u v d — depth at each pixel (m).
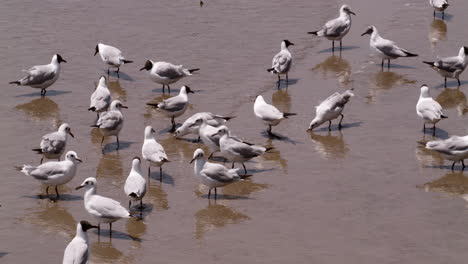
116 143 27.67
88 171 25.34
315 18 40.66
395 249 20.25
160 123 29.56
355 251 20.16
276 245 20.53
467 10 41.81
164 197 23.61
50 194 23.86
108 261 19.86
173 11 41.66
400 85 32.84
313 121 28.22
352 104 31.00
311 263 19.55
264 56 35.78
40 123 29.36
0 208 22.86
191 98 31.53
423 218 22.02
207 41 37.50
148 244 20.77
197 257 19.98
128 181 22.48
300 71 34.59
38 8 41.81
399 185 24.17
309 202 23.09
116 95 32.12
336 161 25.98
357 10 41.88
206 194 23.84
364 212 22.41
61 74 34.25
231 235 21.19
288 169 25.47
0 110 30.55
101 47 34.09
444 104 30.75
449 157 24.94
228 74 33.88
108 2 43.09
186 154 26.94
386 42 34.41
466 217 22.06
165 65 31.81
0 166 25.66
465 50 31.98
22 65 34.59
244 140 27.53
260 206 22.92
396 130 28.45
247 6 42.50
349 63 35.56
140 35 38.19
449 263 19.52
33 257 20.14
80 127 29.06
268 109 27.73
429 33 38.38
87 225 19.17
